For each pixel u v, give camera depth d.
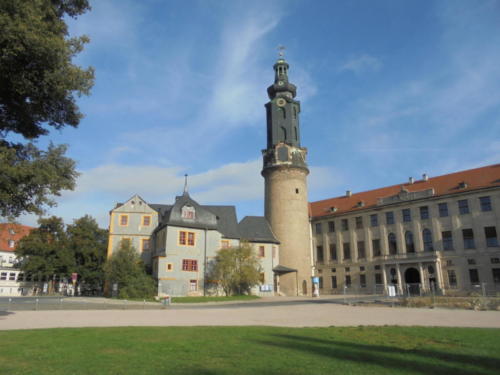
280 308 28.47
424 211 55.84
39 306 29.12
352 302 33.66
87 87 17.59
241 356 9.77
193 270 44.88
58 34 16.95
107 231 64.75
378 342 12.01
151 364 8.94
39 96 17.20
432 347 11.06
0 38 14.10
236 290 47.34
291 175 59.06
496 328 15.47
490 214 49.84
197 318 20.66
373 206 61.12
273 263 54.00
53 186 17.33
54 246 59.03
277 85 64.19
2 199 15.59
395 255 57.00
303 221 58.06
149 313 23.67
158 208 52.00
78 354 10.02
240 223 56.16
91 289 63.06
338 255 64.38
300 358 9.53
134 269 42.09
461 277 50.72
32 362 9.16
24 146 17.97
